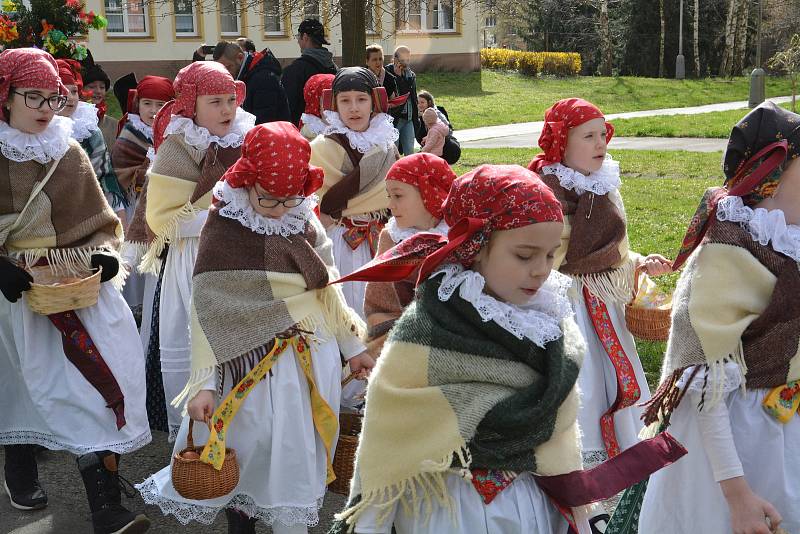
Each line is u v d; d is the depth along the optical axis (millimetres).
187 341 5125
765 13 45656
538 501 2619
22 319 4359
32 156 4324
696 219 3020
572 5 52844
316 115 6652
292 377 3836
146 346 5488
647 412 2998
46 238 4395
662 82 40531
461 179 2561
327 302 4008
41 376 4387
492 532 2547
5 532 4520
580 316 4566
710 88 38625
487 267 2545
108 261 4457
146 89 6891
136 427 4500
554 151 4656
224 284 3795
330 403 3938
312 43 9695
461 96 31391
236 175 3768
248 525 4039
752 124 2916
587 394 4512
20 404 4516
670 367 2965
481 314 2500
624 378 4500
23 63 4234
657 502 3076
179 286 5113
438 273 2566
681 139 21969
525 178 2494
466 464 2484
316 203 4039
